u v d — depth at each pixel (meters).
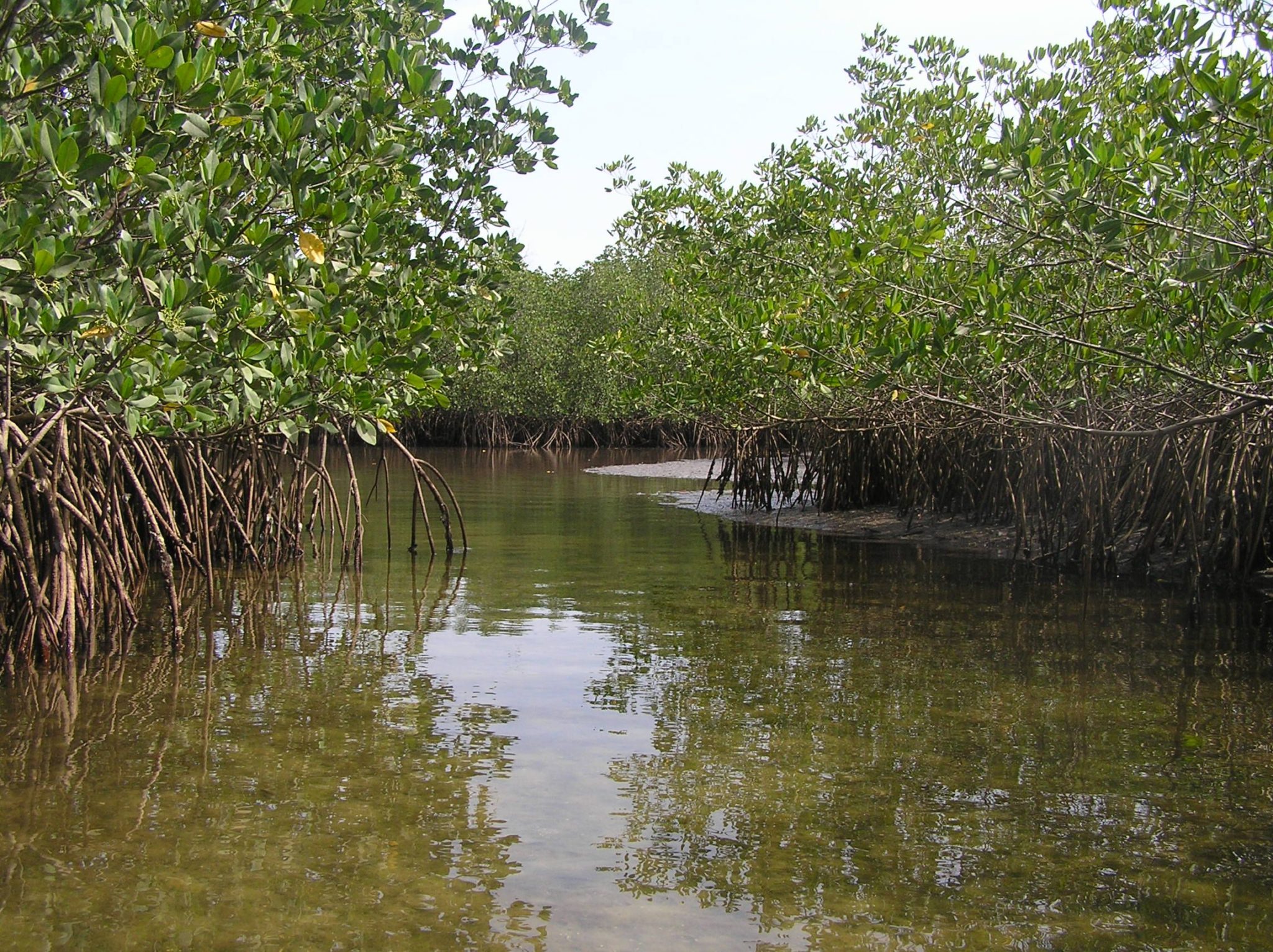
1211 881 3.61
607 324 37.53
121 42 4.41
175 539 7.82
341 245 6.50
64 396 5.82
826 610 8.01
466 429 40.41
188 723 5.07
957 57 12.22
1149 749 4.89
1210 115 5.85
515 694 5.63
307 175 5.38
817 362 9.38
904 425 13.15
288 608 7.91
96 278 5.03
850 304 8.63
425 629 7.19
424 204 7.55
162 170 5.31
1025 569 10.19
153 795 4.17
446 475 23.47
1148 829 4.01
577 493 18.78
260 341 5.34
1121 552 10.29
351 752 4.70
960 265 8.97
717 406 14.59
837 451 14.98
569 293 39.25
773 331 9.98
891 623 7.55
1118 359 8.05
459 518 10.91
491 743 4.84
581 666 6.24
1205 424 7.75
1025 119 7.37
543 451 39.41
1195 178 6.53
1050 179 6.79
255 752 4.68
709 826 4.00
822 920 3.32
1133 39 7.91
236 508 9.69
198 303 5.10
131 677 5.88
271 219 5.75
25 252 4.24
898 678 6.05
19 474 5.89
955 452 13.13
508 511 15.45
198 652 6.49
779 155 13.22
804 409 15.21
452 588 8.87
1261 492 8.72
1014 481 11.91
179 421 5.64
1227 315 6.57
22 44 4.62
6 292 4.32
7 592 5.90
